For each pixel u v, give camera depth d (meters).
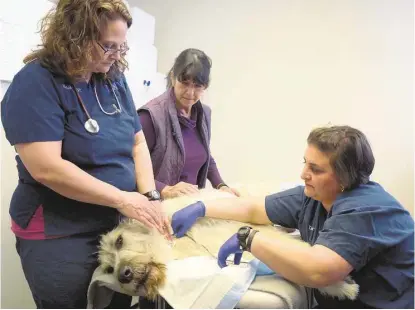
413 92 2.20
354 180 1.07
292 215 1.33
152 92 2.46
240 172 2.69
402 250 1.02
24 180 1.12
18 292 1.61
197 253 1.20
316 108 2.44
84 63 1.05
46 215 1.10
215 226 1.32
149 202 1.18
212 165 2.04
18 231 1.13
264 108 2.57
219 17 2.62
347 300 1.05
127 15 1.07
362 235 0.97
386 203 1.04
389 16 2.20
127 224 1.24
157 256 1.12
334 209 1.06
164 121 1.67
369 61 2.27
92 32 1.02
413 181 2.26
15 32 1.48
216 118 2.69
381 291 1.02
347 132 1.08
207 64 1.68
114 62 1.21
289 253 0.96
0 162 1.49
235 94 2.63
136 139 1.40
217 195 1.49
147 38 2.38
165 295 1.00
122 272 1.03
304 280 0.94
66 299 1.13
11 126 1.00
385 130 2.29
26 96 0.99
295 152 2.53
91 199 1.04
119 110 1.22
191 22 2.70
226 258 1.08
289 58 2.46
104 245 1.16
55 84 1.05
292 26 2.43
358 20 2.26
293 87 2.48
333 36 2.33
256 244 1.00
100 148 1.12
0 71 1.42
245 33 2.56
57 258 1.10
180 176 1.77
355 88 2.32
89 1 1.00
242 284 0.97
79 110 1.10
